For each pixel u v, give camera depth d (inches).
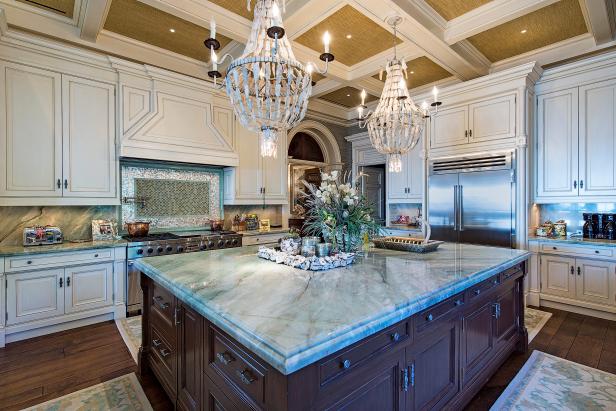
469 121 165.8
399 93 101.7
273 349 37.7
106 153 139.6
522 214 148.2
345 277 68.8
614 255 129.8
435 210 179.2
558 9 123.1
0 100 116.0
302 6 115.2
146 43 151.8
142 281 93.4
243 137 186.4
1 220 126.3
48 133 125.8
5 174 117.2
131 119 144.3
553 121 151.3
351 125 266.2
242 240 174.9
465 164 166.9
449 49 138.6
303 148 258.4
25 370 95.2
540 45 150.9
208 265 81.9
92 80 135.9
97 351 107.0
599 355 103.7
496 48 153.1
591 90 141.0
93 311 128.5
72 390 85.6
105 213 150.8
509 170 150.8
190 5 116.0
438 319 65.6
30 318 115.0
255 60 62.0
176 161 158.7
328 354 39.8
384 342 52.4
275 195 202.8
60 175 128.3
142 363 92.8
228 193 186.5
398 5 110.5
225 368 52.9
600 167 138.5
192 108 160.7
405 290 59.3
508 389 85.4
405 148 106.4
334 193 93.4
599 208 150.3
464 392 75.0
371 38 146.0
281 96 71.8
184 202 176.7
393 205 228.1
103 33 140.4
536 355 103.7
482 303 83.4
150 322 91.7
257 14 70.7
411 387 58.5
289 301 53.3
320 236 97.3
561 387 86.0
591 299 136.6
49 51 124.8
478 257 92.4
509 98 151.9
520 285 105.4
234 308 50.2
